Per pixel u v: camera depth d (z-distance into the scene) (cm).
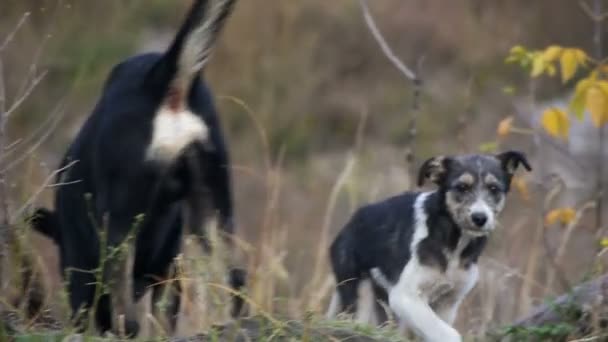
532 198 1496
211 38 948
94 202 978
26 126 2080
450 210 1029
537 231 1333
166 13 2548
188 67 945
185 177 966
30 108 2098
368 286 1097
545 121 1115
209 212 980
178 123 948
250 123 2314
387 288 1062
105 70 2270
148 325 995
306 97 2403
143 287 1018
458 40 2581
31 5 2231
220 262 970
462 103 2334
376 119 2400
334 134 2383
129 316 948
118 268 947
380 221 1082
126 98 957
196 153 957
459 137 1508
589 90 1068
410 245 1039
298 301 1161
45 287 1002
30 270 983
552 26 2575
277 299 1073
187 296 995
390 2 2669
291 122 2342
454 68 2533
